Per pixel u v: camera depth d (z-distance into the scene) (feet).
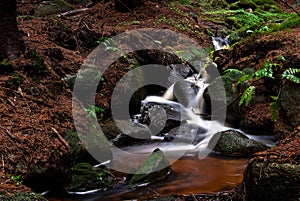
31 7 28.68
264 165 8.95
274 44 19.58
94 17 28.63
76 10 30.14
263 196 8.76
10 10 15.67
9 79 14.69
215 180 13.16
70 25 22.48
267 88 17.90
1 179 10.25
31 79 15.61
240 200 10.03
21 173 11.09
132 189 12.44
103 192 12.30
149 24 27.02
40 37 19.97
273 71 17.71
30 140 12.21
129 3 29.50
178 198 11.05
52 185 12.00
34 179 11.41
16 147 11.68
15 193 9.15
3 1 15.28
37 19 23.38
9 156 11.30
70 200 11.76
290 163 8.76
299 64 17.01
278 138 16.11
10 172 10.90
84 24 22.34
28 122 13.12
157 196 11.83
